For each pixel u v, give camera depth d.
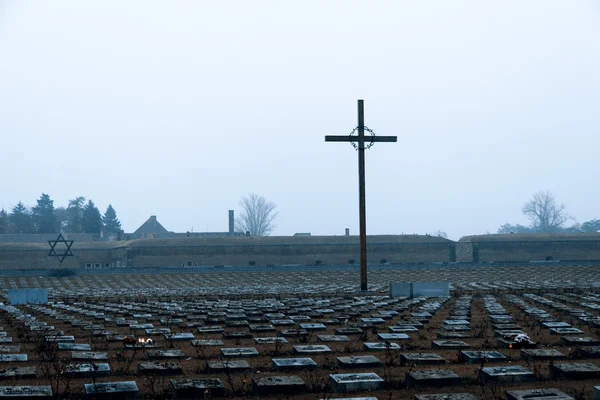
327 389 11.55
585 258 83.50
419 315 24.03
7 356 15.02
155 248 81.25
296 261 83.62
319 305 28.80
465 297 32.84
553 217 137.00
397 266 67.19
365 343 16.77
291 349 16.48
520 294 34.31
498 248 84.00
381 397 11.05
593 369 12.46
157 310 27.09
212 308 27.55
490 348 16.28
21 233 124.38
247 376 12.96
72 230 143.25
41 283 53.34
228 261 82.69
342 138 33.88
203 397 11.20
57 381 11.64
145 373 13.15
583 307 26.98
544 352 14.84
